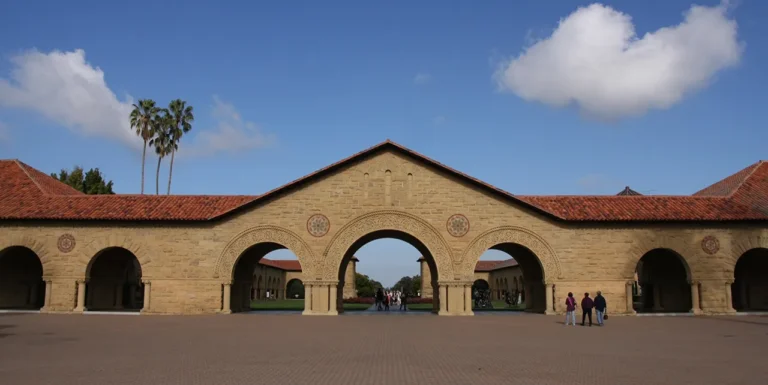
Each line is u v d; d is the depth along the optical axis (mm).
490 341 21125
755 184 40438
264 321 30484
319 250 35969
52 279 35875
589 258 36031
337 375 13344
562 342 20938
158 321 30078
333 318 33156
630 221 36094
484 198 36438
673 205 37875
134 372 13727
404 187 36562
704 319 32688
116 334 23062
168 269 35844
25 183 39969
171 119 74000
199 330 24969
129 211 36656
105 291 41469
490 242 36031
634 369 14578
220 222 36250
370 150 36562
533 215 36281
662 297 41500
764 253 40031
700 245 36438
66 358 16172
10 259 40562
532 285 41312
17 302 40375
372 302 64188
